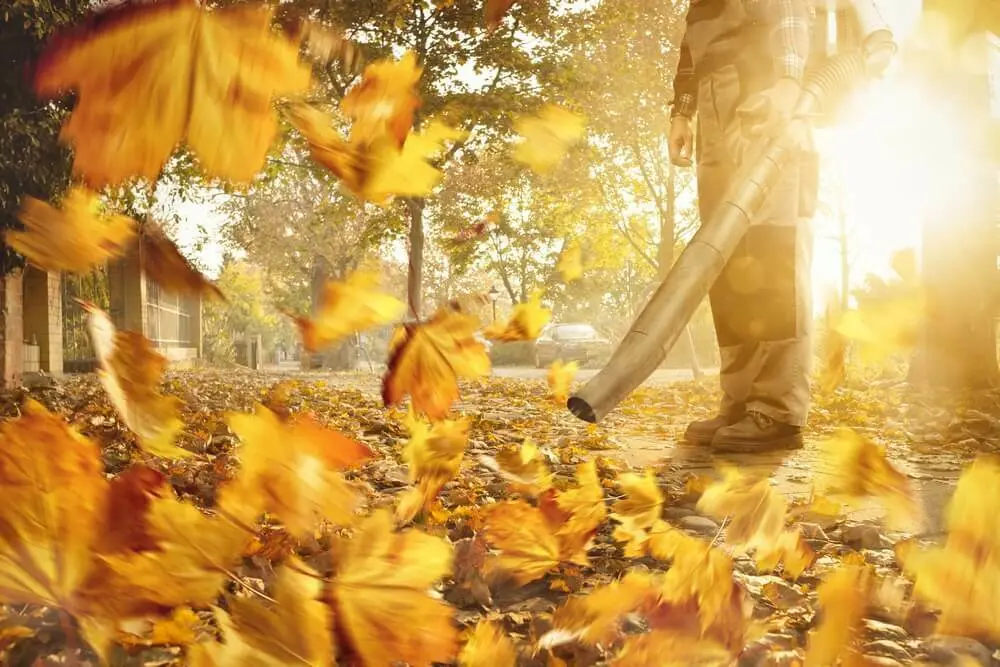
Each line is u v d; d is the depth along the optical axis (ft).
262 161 2.44
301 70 2.42
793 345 13.60
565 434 19.25
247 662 2.89
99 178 2.39
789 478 11.34
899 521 3.92
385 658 2.98
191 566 2.85
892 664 4.60
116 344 2.87
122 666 4.31
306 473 2.88
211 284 2.79
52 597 2.76
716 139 13.56
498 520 4.69
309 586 2.97
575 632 4.12
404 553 3.03
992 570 3.56
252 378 59.41
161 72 2.31
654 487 4.94
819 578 6.84
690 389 36.42
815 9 11.44
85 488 2.76
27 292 53.78
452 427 4.64
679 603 4.04
